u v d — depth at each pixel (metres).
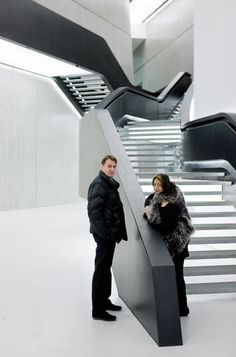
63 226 11.53
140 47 29.16
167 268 3.97
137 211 4.82
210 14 9.38
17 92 15.21
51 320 4.43
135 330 4.15
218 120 7.75
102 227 4.30
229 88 8.62
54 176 17.48
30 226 11.47
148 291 4.07
